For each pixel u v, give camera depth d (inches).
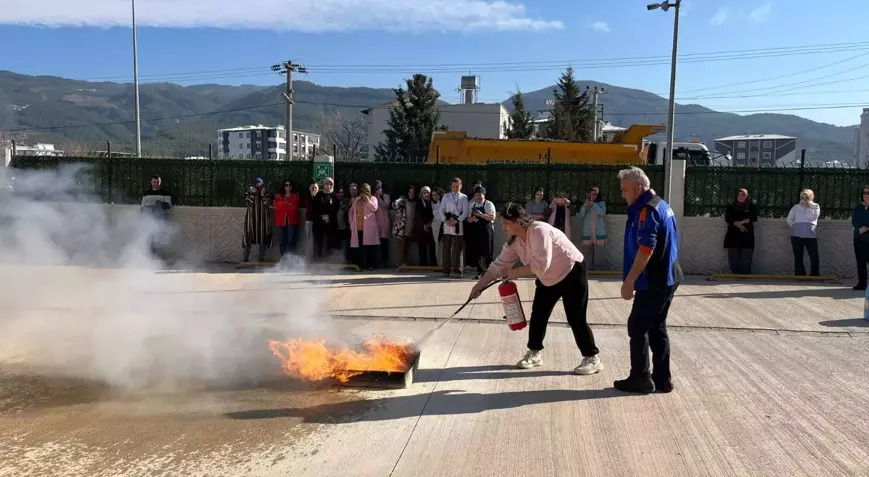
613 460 149.2
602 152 604.4
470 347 246.2
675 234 187.9
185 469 144.7
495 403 185.5
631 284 185.2
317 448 155.6
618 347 247.9
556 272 205.8
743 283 408.2
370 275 423.2
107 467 145.6
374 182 478.9
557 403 185.6
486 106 1749.5
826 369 220.2
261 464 147.2
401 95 1596.9
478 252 412.8
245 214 477.7
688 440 160.1
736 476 141.6
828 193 441.7
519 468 145.1
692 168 449.1
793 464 147.3
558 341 255.3
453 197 415.8
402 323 287.1
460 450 154.4
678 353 241.0
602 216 444.8
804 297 356.8
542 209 441.7
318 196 455.5
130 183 500.7
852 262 437.1
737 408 181.9
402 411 179.3
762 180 445.4
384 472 143.4
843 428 167.8
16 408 181.0
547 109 2034.9
